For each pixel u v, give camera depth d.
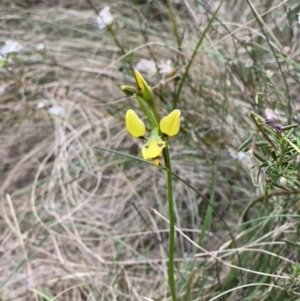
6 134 0.51
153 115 0.19
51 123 0.50
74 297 0.36
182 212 0.42
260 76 0.41
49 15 0.59
